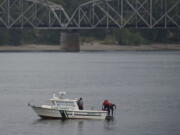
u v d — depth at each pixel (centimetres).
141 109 19150
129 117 17975
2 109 19000
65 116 17588
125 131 16500
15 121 17375
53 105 17688
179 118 17862
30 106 18550
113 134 16250
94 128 16738
